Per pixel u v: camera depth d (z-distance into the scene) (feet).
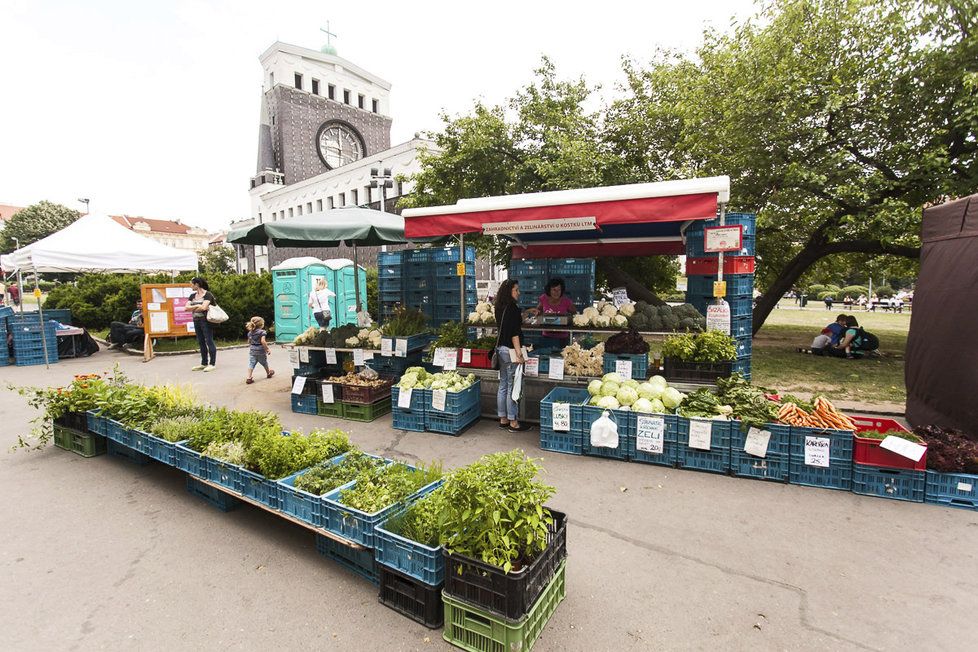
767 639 9.14
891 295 142.72
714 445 16.66
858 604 10.08
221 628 9.66
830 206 38.32
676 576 11.12
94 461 18.65
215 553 12.35
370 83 210.38
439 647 9.14
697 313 22.27
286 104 179.52
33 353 40.78
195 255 46.29
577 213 18.76
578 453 18.66
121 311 59.93
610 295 54.19
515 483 9.27
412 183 140.15
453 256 30.22
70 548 12.56
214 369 38.09
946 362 18.35
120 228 43.80
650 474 16.81
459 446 19.98
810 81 35.17
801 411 16.03
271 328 59.98
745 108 36.40
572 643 9.09
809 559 11.71
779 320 79.05
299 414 25.25
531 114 48.70
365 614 10.11
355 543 10.60
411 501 11.42
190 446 15.20
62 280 140.97
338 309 57.52
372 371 24.82
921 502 14.47
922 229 21.21
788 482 15.93
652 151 49.60
